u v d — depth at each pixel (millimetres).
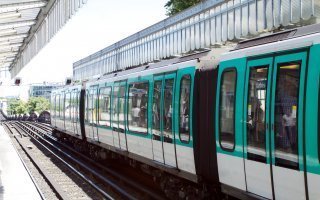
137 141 11352
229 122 6922
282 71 5645
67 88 23203
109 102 14227
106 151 15828
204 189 8180
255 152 6184
